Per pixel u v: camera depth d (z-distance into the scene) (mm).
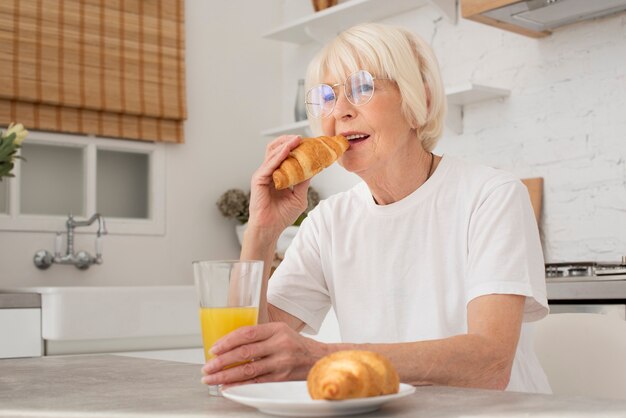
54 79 3377
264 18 4086
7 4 3303
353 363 786
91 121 3484
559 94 2879
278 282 1687
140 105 3586
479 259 1389
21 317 2730
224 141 3910
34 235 3367
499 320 1298
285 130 3697
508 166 3023
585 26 2807
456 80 3229
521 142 2986
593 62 2783
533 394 911
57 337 2717
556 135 2881
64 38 3426
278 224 1455
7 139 2900
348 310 1628
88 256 3406
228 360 988
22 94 3291
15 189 3342
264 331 1009
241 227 3768
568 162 2844
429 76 1547
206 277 997
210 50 3891
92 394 1006
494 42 3094
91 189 3531
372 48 1483
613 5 2613
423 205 1564
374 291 1603
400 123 1505
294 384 918
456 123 3166
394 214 1588
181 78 3729
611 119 2727
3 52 3277
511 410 799
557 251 2865
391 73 1475
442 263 1539
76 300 2754
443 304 1525
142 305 2898
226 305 993
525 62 2988
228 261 993
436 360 1102
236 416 807
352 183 3611
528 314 1403
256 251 1447
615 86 2721
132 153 3701
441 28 3289
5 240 3299
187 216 3771
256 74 4035
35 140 3395
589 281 2281
